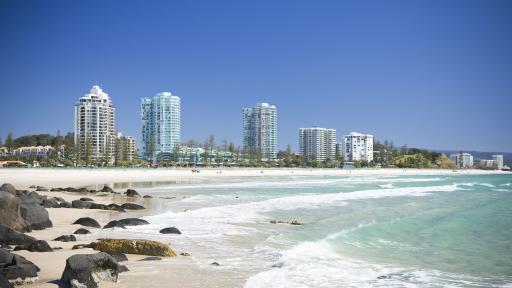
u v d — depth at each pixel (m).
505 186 69.31
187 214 26.30
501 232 21.34
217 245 16.62
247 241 17.59
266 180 88.94
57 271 11.16
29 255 13.08
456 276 12.79
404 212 28.62
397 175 141.88
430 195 45.66
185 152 188.62
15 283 9.79
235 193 46.97
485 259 15.30
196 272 12.00
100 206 29.19
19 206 18.59
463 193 50.00
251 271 12.46
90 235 18.11
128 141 168.50
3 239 14.63
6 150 155.25
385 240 18.77
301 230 20.44
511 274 13.16
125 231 19.48
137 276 11.21
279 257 14.52
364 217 25.70
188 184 69.38
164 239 17.72
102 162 145.88
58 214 25.38
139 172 103.38
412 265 14.16
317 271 12.77
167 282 10.77
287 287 11.02
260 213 27.50
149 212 27.47
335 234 19.31
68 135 153.88
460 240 19.14
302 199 37.84
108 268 10.54
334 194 44.72
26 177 74.50
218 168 149.88
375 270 13.26
